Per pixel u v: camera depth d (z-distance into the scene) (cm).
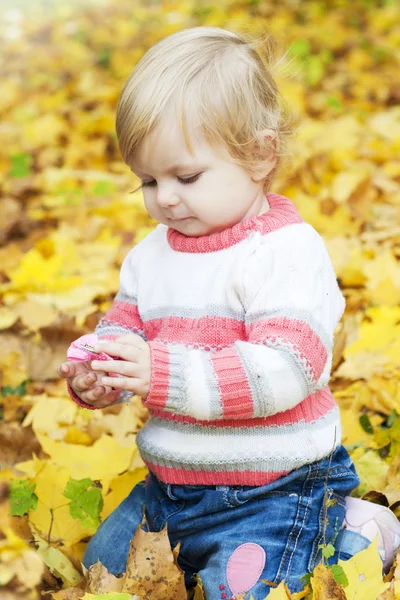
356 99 688
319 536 211
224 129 208
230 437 210
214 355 201
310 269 212
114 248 450
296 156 495
